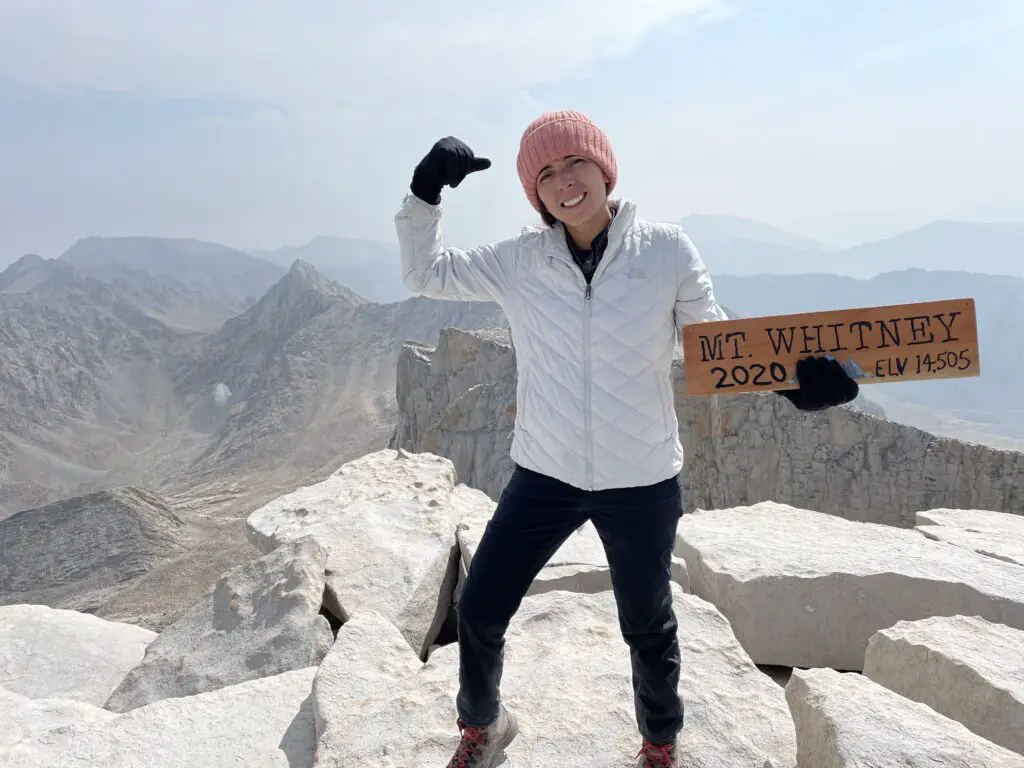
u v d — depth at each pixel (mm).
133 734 3281
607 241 2400
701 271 2395
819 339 2385
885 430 30094
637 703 2621
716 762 2748
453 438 43156
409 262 2648
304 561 4785
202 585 59031
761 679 3303
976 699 2928
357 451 128000
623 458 2404
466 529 5723
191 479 140750
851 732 2375
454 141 2590
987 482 27859
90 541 71500
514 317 2611
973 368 2330
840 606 4383
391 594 4961
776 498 30828
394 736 2947
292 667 4016
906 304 2340
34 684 4598
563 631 3738
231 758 3123
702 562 4906
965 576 4375
